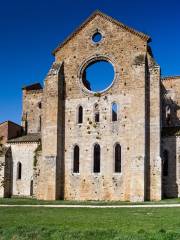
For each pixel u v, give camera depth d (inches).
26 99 3068.4
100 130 2279.8
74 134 2343.8
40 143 2549.2
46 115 2378.2
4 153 2655.0
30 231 1045.2
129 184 2156.7
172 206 1705.2
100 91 2324.1
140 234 971.3
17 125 2898.6
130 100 2228.1
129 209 1627.7
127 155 2187.5
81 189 2274.9
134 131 2164.1
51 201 2150.6
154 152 2142.0
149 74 2212.1
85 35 2420.0
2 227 1118.4
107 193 2208.4
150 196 2113.7
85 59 2393.0
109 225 1136.2
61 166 2338.8
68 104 2388.0
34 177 2450.8
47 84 2405.3
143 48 2255.2
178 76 2696.9
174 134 2252.7
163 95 2559.1
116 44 2326.5
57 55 2464.3
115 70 2299.5
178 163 2219.5
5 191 2603.3
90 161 2279.8
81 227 1103.6
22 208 1721.2
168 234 956.6
